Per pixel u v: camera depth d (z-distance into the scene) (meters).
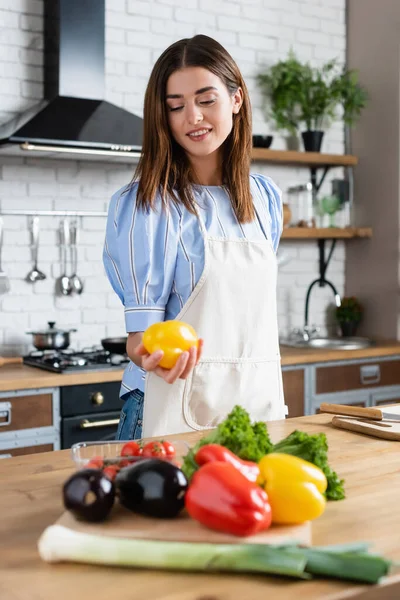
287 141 4.55
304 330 4.47
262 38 4.43
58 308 3.85
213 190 2.06
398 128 4.46
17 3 3.67
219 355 2.00
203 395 1.99
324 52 4.68
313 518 1.17
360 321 4.72
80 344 3.92
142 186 1.92
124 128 3.52
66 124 3.39
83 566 1.07
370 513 1.28
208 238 1.99
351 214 4.73
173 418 1.96
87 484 1.14
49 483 1.45
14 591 0.99
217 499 1.11
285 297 4.59
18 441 3.11
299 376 3.84
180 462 1.32
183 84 1.86
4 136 3.27
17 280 3.74
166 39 4.11
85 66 3.61
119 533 1.12
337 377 3.97
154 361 1.50
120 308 4.03
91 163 3.91
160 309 1.95
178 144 2.00
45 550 1.07
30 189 3.75
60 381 3.18
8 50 3.66
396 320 4.54
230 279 2.00
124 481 1.18
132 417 2.04
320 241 4.70
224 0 4.29
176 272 1.98
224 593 0.98
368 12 4.61
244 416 1.32
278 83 4.36
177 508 1.17
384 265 4.60
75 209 3.88
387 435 1.79
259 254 2.06
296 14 4.56
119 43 3.97
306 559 1.02
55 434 3.19
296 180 4.62
